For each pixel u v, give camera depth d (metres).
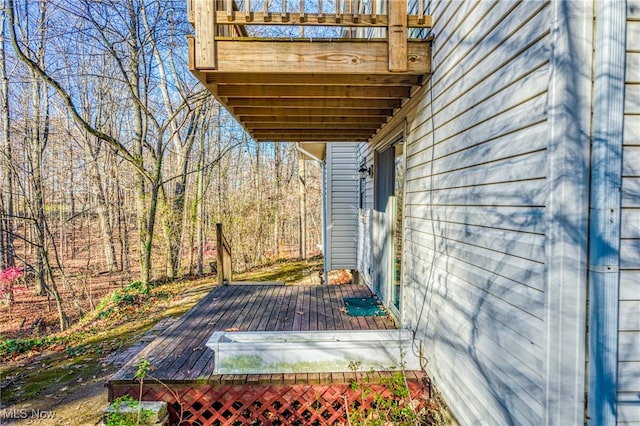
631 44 1.33
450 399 2.41
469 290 2.12
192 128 11.46
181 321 4.20
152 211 8.88
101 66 10.73
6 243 10.21
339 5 2.61
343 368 2.96
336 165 8.45
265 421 2.82
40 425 3.22
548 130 1.38
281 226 17.73
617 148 1.31
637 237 1.33
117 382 2.79
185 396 2.81
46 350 5.13
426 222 2.96
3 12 7.29
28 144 9.36
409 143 3.52
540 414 1.40
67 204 12.58
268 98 3.57
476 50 2.02
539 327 1.42
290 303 4.97
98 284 11.27
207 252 13.62
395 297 4.29
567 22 1.33
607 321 1.31
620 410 1.32
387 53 2.71
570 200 1.33
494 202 1.81
